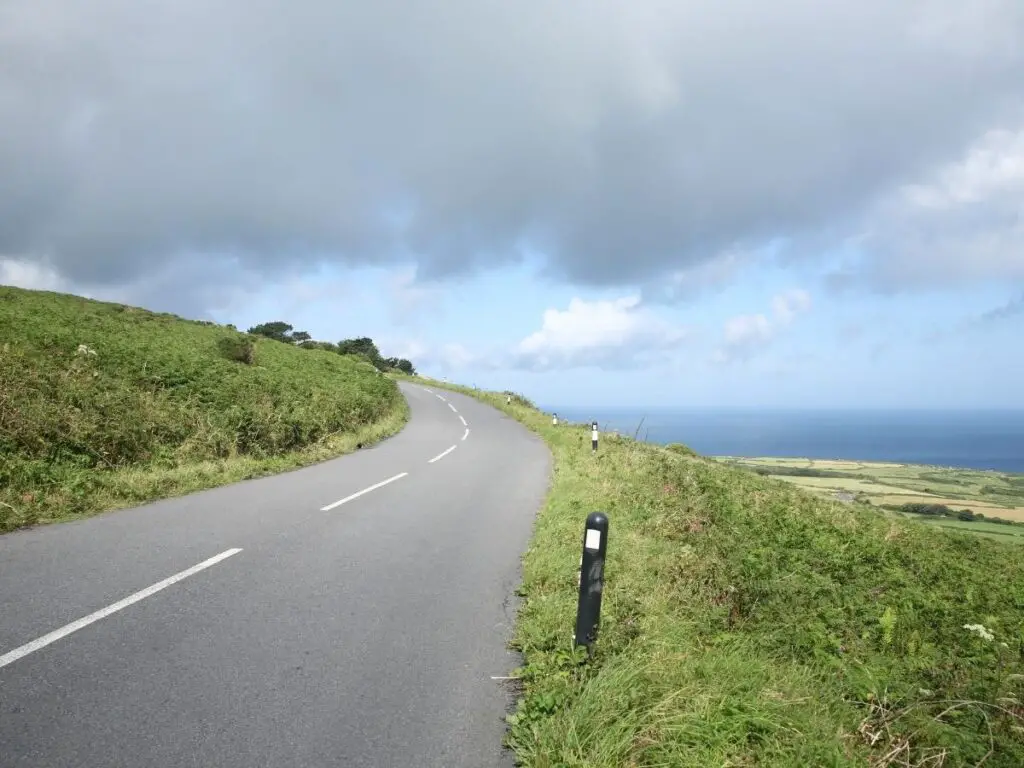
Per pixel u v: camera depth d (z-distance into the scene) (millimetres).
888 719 4500
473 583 6773
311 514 9711
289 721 3816
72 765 3211
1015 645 6676
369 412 26688
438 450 19906
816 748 3762
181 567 6629
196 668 4410
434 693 4305
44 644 4594
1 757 3221
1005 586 10094
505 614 5906
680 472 15969
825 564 8992
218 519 9023
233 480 12609
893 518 18422
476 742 3740
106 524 8383
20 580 5930
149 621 5164
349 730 3768
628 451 20688
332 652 4840
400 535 8695
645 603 6020
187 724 3693
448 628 5484
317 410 21156
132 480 10797
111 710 3779
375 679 4449
